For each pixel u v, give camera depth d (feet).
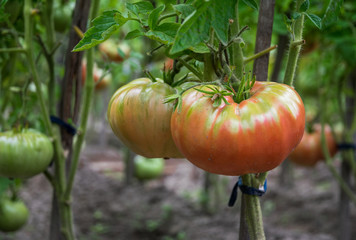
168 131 3.29
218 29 2.52
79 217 16.78
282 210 18.37
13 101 8.09
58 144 5.61
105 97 35.37
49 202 16.83
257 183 3.24
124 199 18.75
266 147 2.63
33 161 5.04
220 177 19.81
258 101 2.72
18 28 6.48
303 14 3.17
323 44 9.60
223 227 16.03
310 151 10.55
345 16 7.70
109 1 10.53
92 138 40.32
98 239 15.16
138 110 3.27
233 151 2.63
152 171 19.69
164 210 17.58
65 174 6.11
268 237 14.47
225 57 3.05
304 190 20.70
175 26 2.79
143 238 15.75
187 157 2.88
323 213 17.37
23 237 13.10
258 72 3.60
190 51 3.11
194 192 21.11
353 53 8.85
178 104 2.78
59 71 10.82
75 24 5.67
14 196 8.38
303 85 14.16
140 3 3.14
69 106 5.95
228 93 2.68
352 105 10.33
